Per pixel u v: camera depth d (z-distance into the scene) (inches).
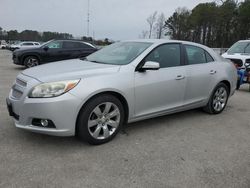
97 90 148.6
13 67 560.4
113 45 210.5
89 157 142.3
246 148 162.9
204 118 218.2
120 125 165.2
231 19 2180.1
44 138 161.9
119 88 158.1
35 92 141.0
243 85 416.5
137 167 134.6
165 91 183.2
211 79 216.2
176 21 2229.3
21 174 123.6
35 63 501.7
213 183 123.6
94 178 123.3
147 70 173.3
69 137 165.0
